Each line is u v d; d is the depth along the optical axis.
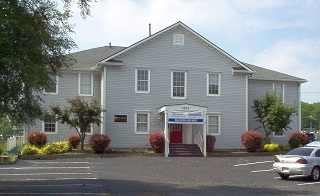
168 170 25.00
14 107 15.23
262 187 18.91
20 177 20.80
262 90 41.88
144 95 36.53
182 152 34.78
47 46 14.90
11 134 34.88
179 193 16.56
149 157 32.53
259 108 38.56
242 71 38.62
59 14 15.50
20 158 30.44
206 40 37.78
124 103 36.03
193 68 37.78
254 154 35.75
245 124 38.88
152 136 34.22
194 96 37.69
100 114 33.75
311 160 21.62
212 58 38.28
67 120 32.56
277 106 37.34
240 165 28.41
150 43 36.84
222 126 38.28
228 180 21.38
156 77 36.91
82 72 37.50
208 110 37.97
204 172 24.53
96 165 26.59
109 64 35.56
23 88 14.10
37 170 23.83
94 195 15.55
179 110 34.84
